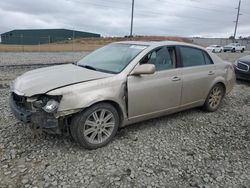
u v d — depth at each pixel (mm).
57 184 3230
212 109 6078
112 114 4203
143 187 3268
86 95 3826
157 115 4918
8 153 3867
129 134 4676
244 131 5156
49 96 3670
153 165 3746
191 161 3920
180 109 5340
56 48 36406
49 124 3701
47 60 17469
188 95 5328
